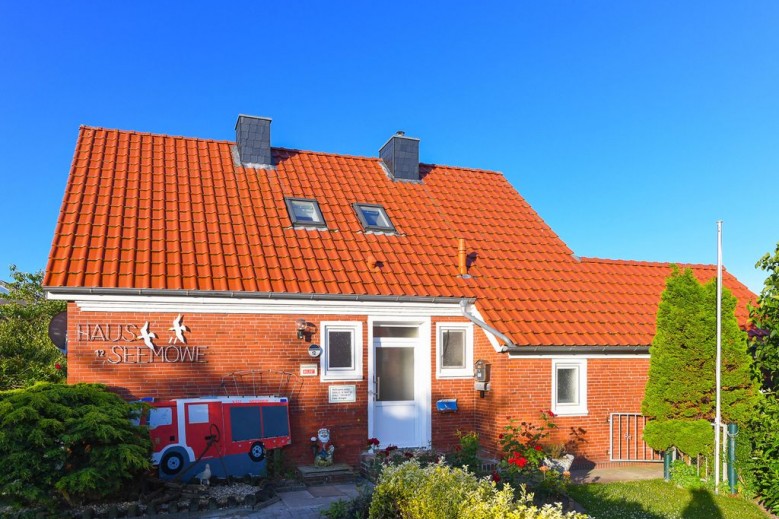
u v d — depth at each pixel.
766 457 9.73
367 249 13.17
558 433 12.27
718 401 10.69
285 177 15.03
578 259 15.68
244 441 10.37
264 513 8.80
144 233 11.61
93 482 8.12
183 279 10.69
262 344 11.12
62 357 15.34
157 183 13.29
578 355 12.56
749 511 9.49
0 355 14.90
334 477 10.73
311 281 11.58
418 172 17.19
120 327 10.31
